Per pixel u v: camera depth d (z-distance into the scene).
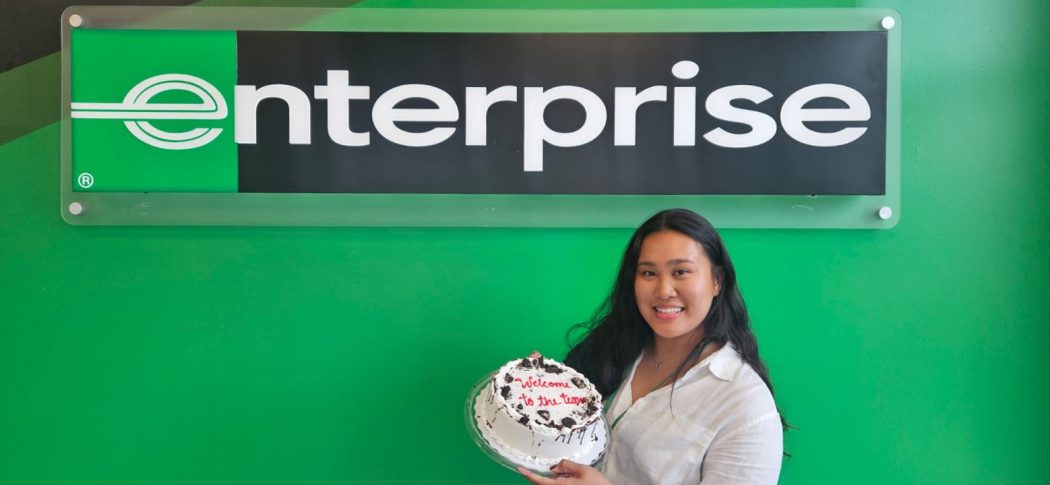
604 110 1.96
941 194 1.98
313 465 2.00
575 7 1.97
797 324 1.99
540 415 1.59
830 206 1.98
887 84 1.96
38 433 1.99
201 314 1.99
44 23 1.97
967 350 1.99
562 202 1.98
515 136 1.96
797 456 1.99
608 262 1.99
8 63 1.97
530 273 1.99
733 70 1.96
